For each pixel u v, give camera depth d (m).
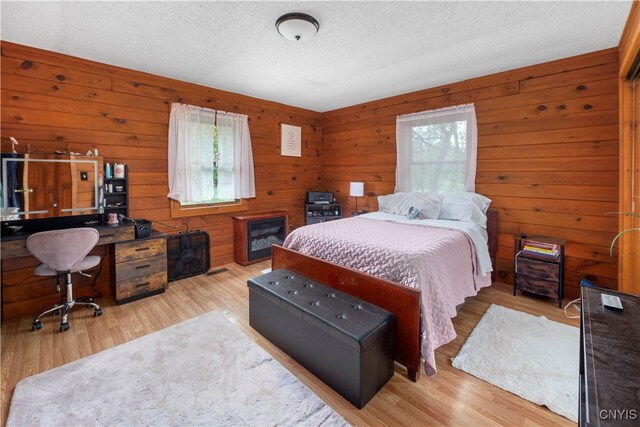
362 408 1.62
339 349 1.68
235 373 1.87
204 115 3.74
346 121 4.91
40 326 2.39
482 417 1.56
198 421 1.52
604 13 2.11
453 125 3.62
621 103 2.49
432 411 1.60
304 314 1.86
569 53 2.78
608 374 0.79
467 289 2.44
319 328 1.78
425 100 3.90
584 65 2.79
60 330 2.36
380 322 1.72
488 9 2.07
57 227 2.75
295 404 1.63
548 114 3.00
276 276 2.44
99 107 2.97
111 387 1.74
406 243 2.25
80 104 2.86
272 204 4.68
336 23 2.24
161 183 3.44
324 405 1.63
